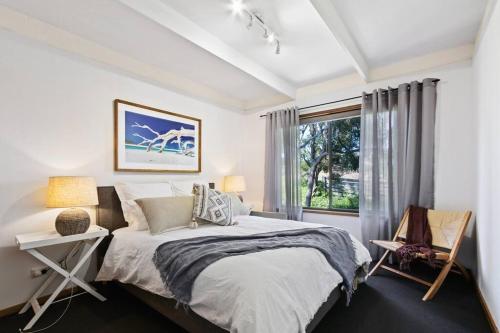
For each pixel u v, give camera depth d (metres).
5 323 1.86
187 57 2.86
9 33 2.05
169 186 2.99
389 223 2.94
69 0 1.94
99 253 2.47
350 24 2.31
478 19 2.22
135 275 1.93
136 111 2.89
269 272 1.34
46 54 2.24
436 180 2.79
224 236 1.97
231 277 1.33
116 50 2.70
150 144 3.03
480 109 2.27
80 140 2.46
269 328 1.13
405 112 2.89
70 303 2.12
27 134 2.13
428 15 2.18
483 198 2.14
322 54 2.83
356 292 2.31
